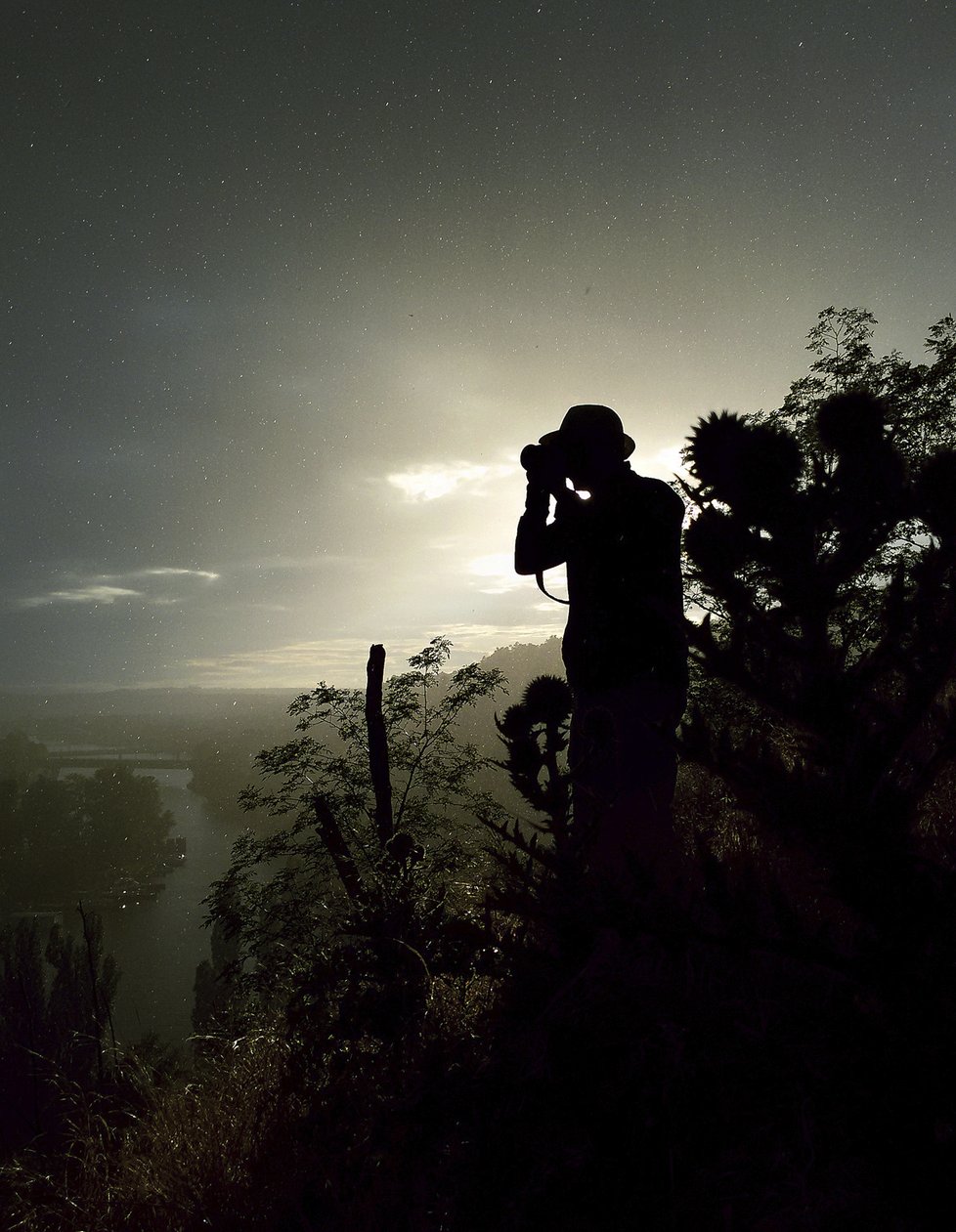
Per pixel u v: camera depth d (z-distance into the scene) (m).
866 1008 1.02
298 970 2.99
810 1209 1.00
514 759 1.87
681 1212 1.14
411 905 2.59
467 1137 1.47
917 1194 0.85
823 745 0.93
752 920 0.99
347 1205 1.78
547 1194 1.28
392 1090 2.06
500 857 1.50
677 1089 1.19
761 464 0.91
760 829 0.99
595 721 2.24
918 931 0.86
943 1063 0.85
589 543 2.41
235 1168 2.27
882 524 0.92
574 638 2.43
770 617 0.95
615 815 2.18
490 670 7.59
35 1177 2.34
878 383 9.49
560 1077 1.35
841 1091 0.92
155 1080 3.23
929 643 0.91
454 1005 2.36
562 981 1.45
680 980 1.28
